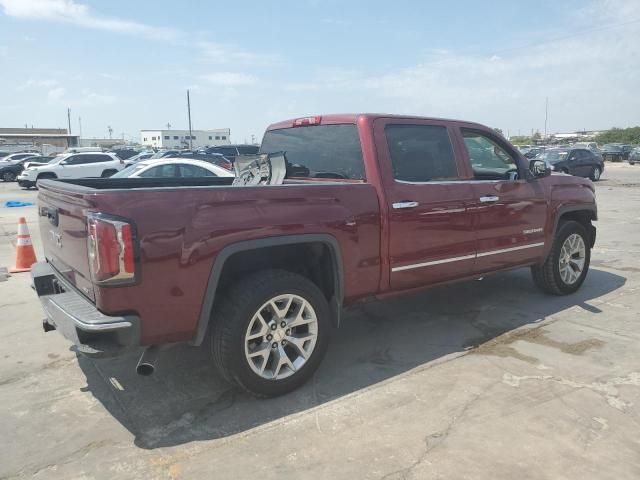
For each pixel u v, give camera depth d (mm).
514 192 4996
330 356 4324
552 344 4480
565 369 3977
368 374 3967
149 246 2982
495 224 4836
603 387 3676
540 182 5332
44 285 3852
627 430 3125
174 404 3568
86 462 2926
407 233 4156
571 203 5633
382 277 4082
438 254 4406
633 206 15195
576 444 2992
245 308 3344
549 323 5004
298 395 3646
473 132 4922
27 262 7691
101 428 3279
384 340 4668
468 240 4621
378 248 4012
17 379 3998
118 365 4223
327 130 4508
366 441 3064
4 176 32031
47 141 90312
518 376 3871
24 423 3352
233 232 3256
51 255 3971
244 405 3523
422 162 4398
